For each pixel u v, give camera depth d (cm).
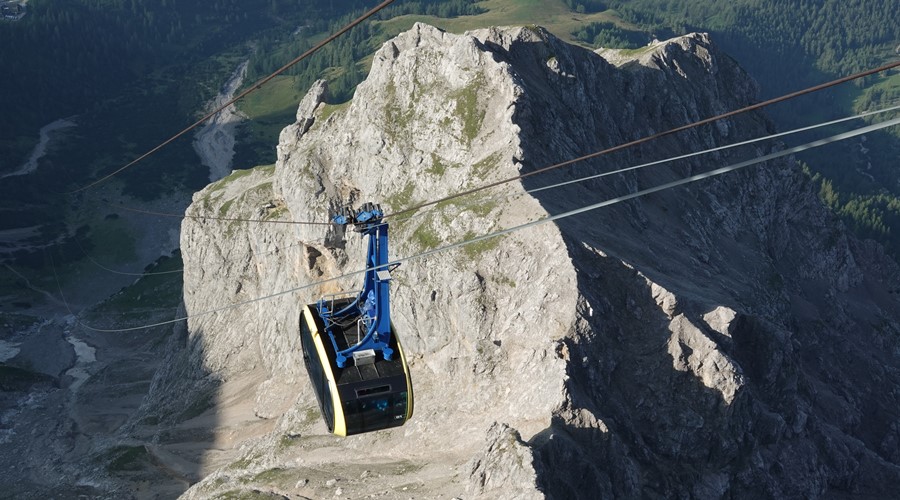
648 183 14450
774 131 18188
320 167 14950
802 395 12406
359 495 9931
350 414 3681
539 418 9419
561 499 8450
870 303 18162
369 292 3984
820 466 10981
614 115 14800
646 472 9562
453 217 11819
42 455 17725
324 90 16975
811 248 17550
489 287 10956
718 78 17925
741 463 10006
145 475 14800
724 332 10662
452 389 10975
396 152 13212
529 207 11238
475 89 12706
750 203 16488
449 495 8994
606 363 10081
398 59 13788
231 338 17825
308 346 4062
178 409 17175
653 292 10606
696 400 10062
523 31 13912
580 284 10288
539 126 12400
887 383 15300
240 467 12112
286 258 16038
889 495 11544
